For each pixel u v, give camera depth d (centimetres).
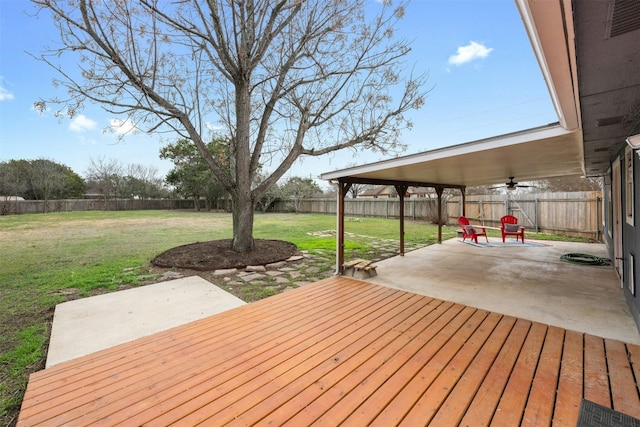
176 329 303
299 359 240
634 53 135
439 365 228
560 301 373
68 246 823
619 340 267
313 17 649
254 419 173
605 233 755
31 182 2538
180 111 636
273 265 607
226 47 587
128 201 2858
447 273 524
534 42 132
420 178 673
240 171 673
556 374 214
